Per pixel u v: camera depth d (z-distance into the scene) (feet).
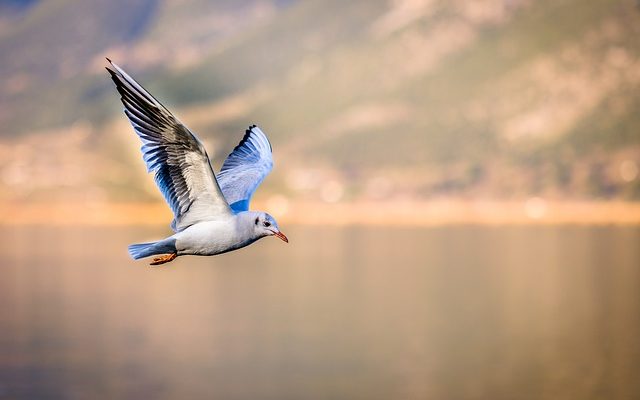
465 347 155.22
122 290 243.19
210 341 163.12
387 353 150.71
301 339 164.76
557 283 244.83
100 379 132.87
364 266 294.46
